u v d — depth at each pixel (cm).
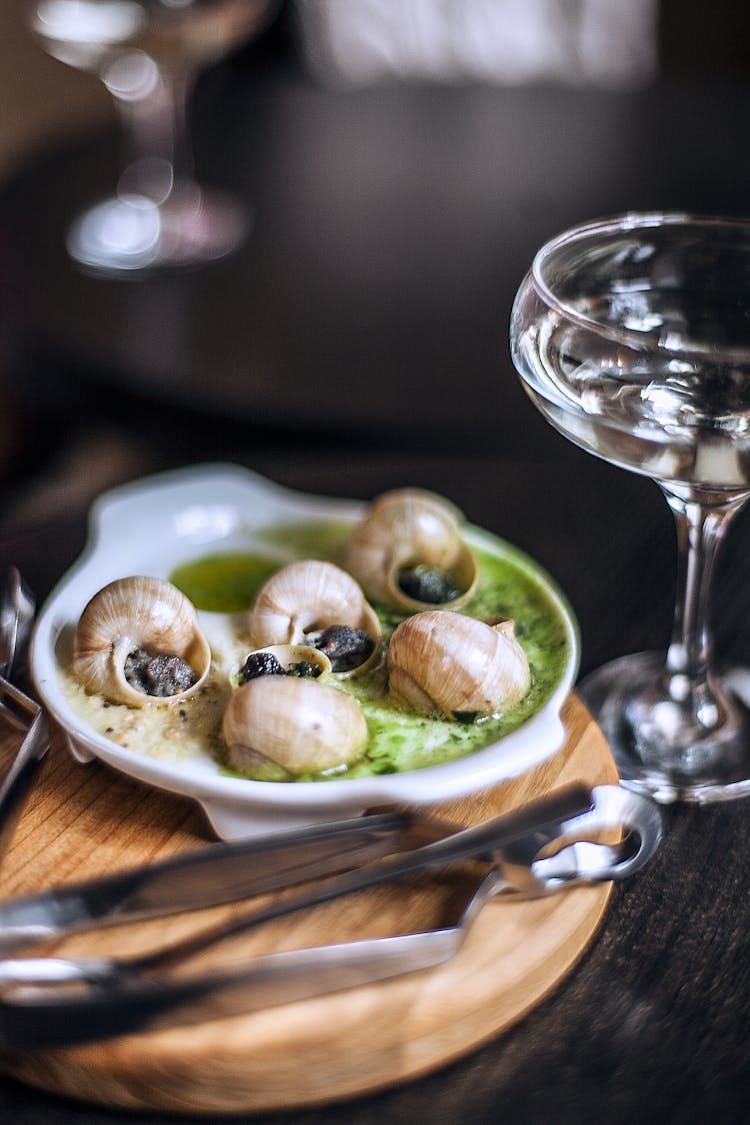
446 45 167
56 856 60
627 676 70
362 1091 57
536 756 60
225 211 109
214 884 58
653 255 68
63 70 193
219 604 68
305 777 60
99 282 101
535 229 107
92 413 99
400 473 80
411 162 117
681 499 65
